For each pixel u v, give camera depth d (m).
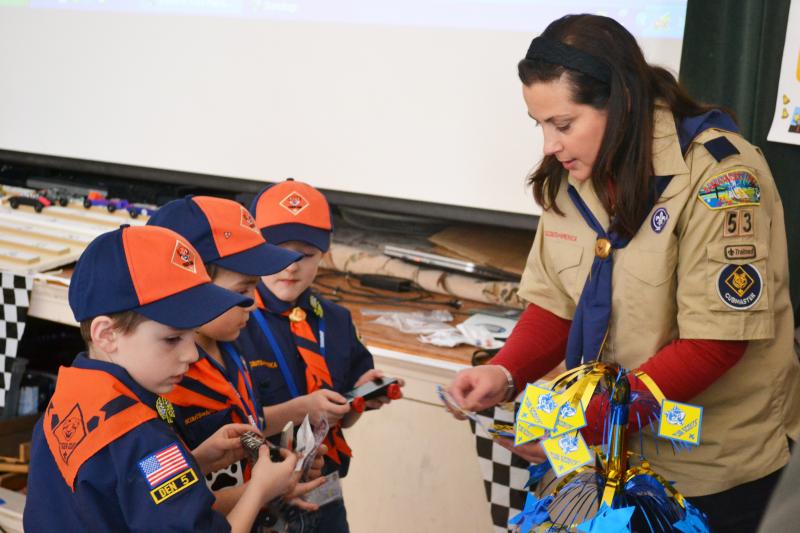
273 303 1.72
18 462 2.57
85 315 1.25
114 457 1.18
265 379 1.69
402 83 2.48
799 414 1.55
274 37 2.59
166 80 2.77
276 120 2.66
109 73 2.85
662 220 1.41
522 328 1.69
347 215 2.76
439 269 2.56
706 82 2.08
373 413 2.22
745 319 1.36
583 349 1.55
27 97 3.00
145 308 1.23
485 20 2.35
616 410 1.20
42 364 3.01
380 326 2.30
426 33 2.42
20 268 2.44
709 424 1.49
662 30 2.16
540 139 2.36
